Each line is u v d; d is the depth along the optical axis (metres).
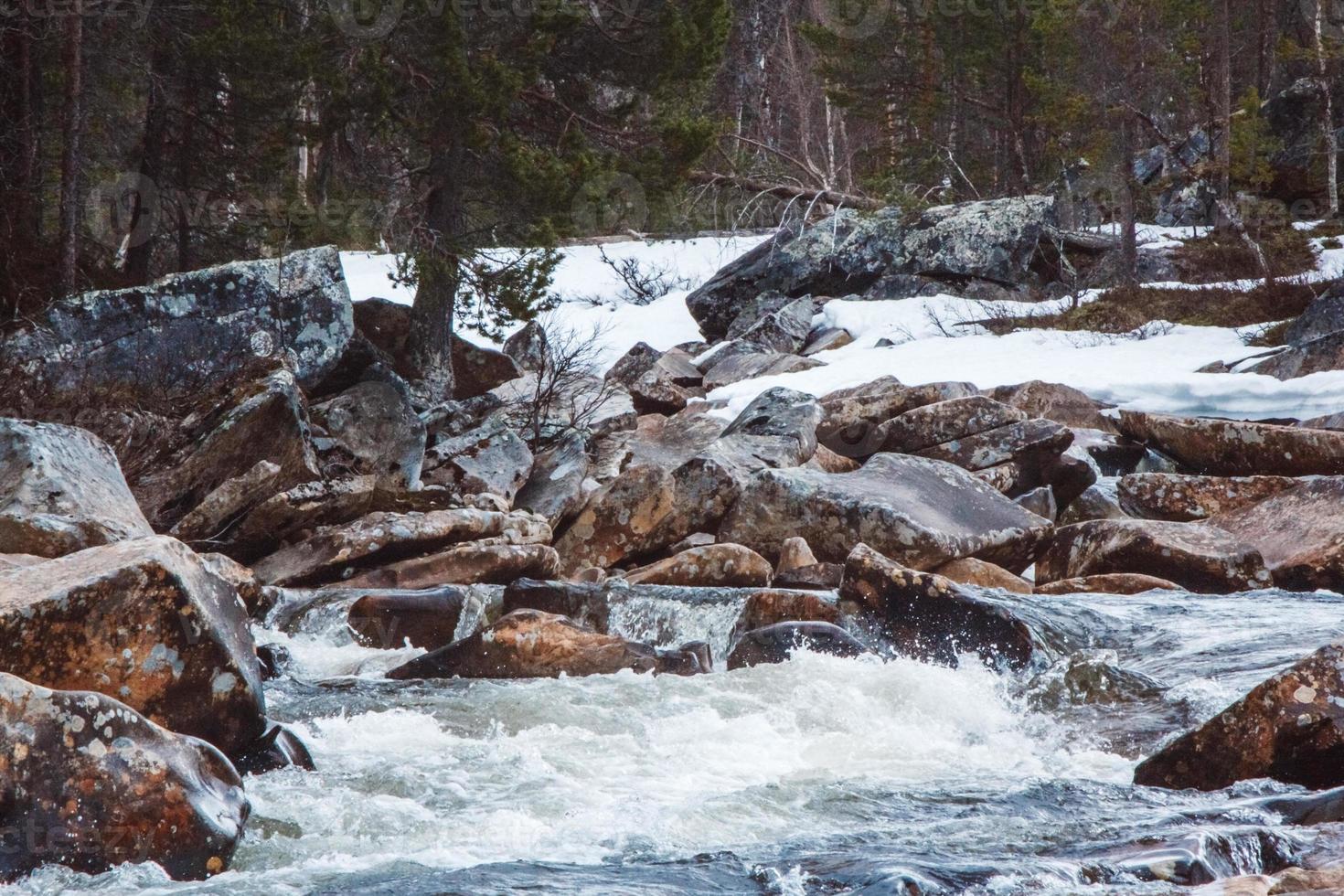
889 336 87.50
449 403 53.47
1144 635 29.36
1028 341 80.88
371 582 35.50
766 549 40.62
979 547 38.78
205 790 15.59
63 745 14.89
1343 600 33.44
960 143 123.06
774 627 27.34
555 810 17.64
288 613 32.09
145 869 14.61
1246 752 18.53
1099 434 56.84
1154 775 19.22
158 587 18.48
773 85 163.50
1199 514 44.97
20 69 55.00
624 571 40.84
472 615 31.92
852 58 116.69
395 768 19.70
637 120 61.69
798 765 20.75
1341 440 48.12
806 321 91.06
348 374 51.56
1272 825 15.96
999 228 95.81
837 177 147.50
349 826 16.72
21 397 42.31
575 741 21.67
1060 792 18.58
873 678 25.19
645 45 58.28
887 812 17.59
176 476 38.88
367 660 28.80
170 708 18.48
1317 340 66.19
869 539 38.88
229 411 40.62
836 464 50.28
